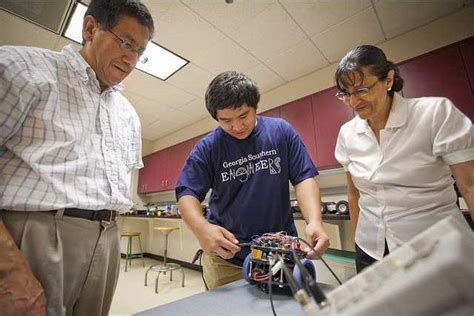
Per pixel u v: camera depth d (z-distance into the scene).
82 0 1.63
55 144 0.65
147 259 4.23
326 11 1.86
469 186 0.72
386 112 0.92
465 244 0.22
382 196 0.91
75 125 0.70
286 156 0.92
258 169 0.89
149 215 3.87
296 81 2.79
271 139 0.92
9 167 0.61
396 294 0.21
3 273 0.49
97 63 0.78
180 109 3.55
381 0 1.78
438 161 0.82
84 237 0.70
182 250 3.75
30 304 0.51
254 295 0.57
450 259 0.20
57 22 1.83
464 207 1.04
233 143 0.93
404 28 2.05
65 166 0.66
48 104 0.65
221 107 0.78
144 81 2.77
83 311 0.75
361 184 0.99
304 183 0.86
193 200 0.83
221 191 0.92
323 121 2.35
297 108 2.55
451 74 1.73
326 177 2.60
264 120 0.98
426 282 0.20
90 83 0.78
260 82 2.83
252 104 0.81
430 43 1.98
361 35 2.12
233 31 2.02
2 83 0.57
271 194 0.87
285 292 0.57
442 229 0.23
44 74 0.65
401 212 0.87
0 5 1.68
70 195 0.66
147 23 0.75
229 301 0.53
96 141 0.77
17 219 0.60
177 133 4.43
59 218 0.65
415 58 1.89
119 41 0.73
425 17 1.95
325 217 2.01
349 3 1.79
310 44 2.21
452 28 1.90
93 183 0.72
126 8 0.71
